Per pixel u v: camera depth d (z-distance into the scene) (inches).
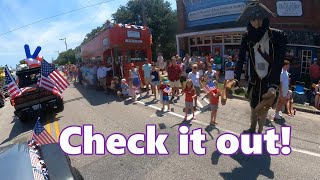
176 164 239.6
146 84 582.6
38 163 140.0
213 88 331.6
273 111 365.4
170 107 444.8
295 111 366.0
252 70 237.8
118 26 604.4
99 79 673.0
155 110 437.1
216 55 721.6
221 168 225.3
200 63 565.0
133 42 623.2
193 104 373.7
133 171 235.8
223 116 365.7
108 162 258.8
